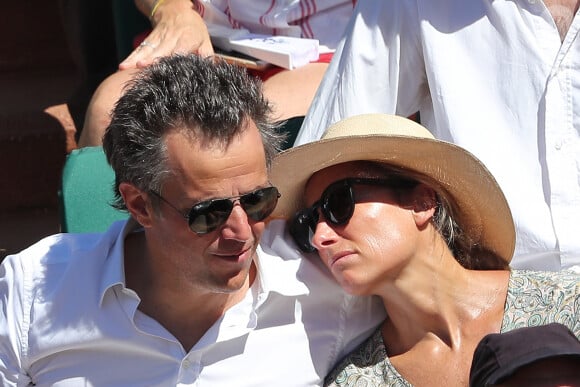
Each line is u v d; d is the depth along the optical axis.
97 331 9.34
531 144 11.14
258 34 15.55
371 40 11.77
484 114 11.27
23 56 20.03
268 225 10.20
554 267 11.15
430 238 9.56
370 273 9.35
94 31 19.06
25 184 17.80
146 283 9.46
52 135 17.70
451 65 11.36
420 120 12.43
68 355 9.54
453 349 9.56
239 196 8.51
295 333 9.75
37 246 9.85
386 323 10.09
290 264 9.83
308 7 15.21
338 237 9.40
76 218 12.22
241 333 9.47
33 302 9.49
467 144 11.26
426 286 9.52
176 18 15.04
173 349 9.44
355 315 10.01
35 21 19.97
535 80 11.08
